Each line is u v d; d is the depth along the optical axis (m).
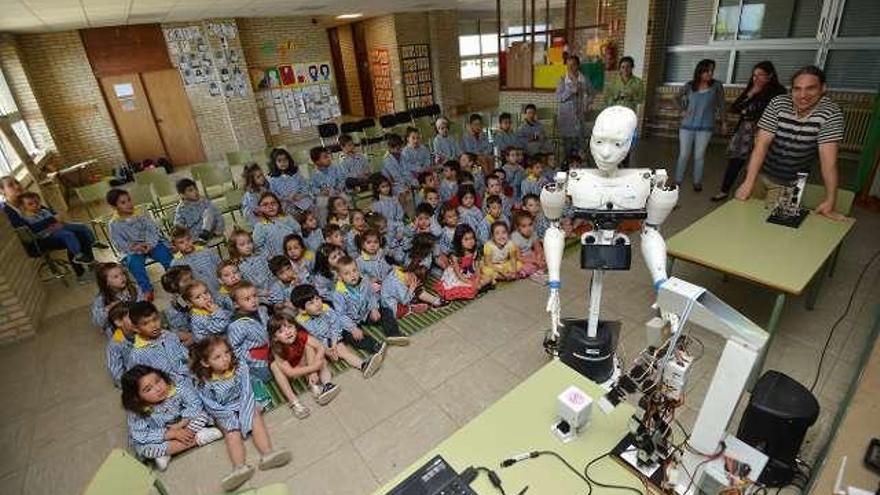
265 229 3.71
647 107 6.61
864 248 3.38
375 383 2.56
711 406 1.12
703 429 1.16
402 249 3.86
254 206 4.22
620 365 2.09
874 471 1.30
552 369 1.58
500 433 1.36
